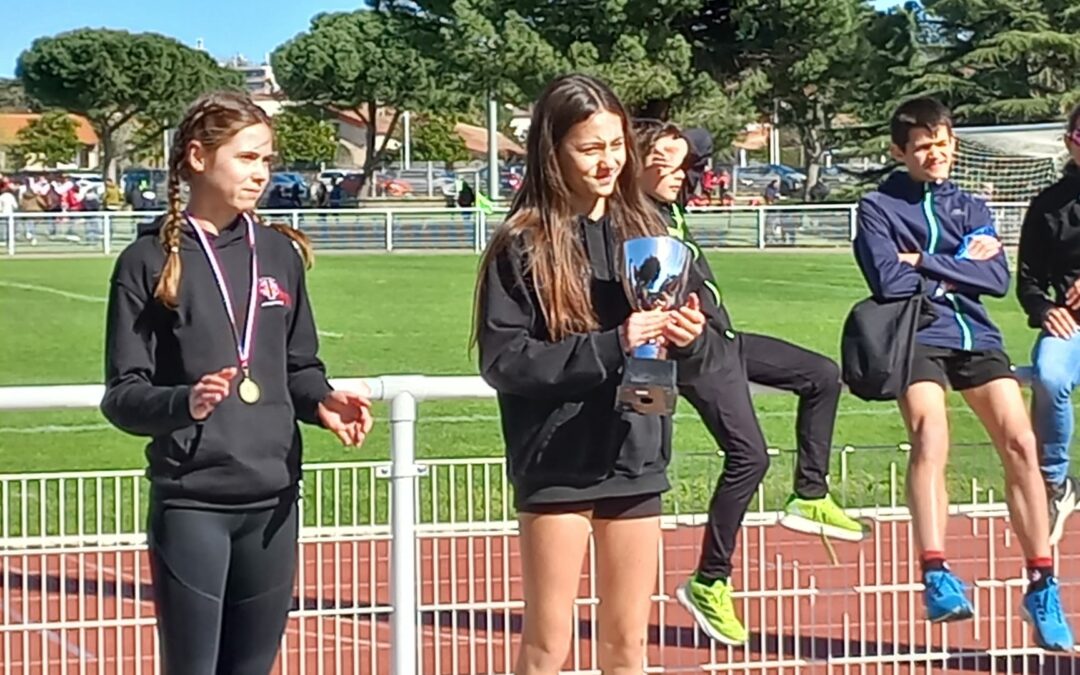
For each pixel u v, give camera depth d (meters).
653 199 4.91
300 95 73.31
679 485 5.43
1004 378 5.23
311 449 11.30
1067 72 48.50
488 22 45.31
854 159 56.53
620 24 45.41
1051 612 5.27
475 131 92.69
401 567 4.95
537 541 4.12
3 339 20.23
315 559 6.36
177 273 3.99
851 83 51.06
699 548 5.40
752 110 47.97
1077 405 5.80
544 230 4.03
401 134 84.44
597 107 4.02
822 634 5.75
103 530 6.44
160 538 4.10
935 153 5.19
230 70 78.12
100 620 5.47
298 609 5.51
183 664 4.11
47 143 83.56
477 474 6.23
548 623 4.16
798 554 6.03
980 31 49.53
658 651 5.71
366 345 19.59
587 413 4.05
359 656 5.71
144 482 7.24
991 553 5.68
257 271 4.17
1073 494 5.45
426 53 48.84
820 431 5.11
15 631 5.56
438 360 18.31
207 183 4.09
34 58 70.38
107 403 3.98
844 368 5.06
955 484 5.84
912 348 5.04
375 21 70.94
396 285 27.23
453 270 30.50
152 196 54.81
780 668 5.41
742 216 36.03
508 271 4.05
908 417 5.18
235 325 4.11
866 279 5.19
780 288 26.42
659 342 3.94
